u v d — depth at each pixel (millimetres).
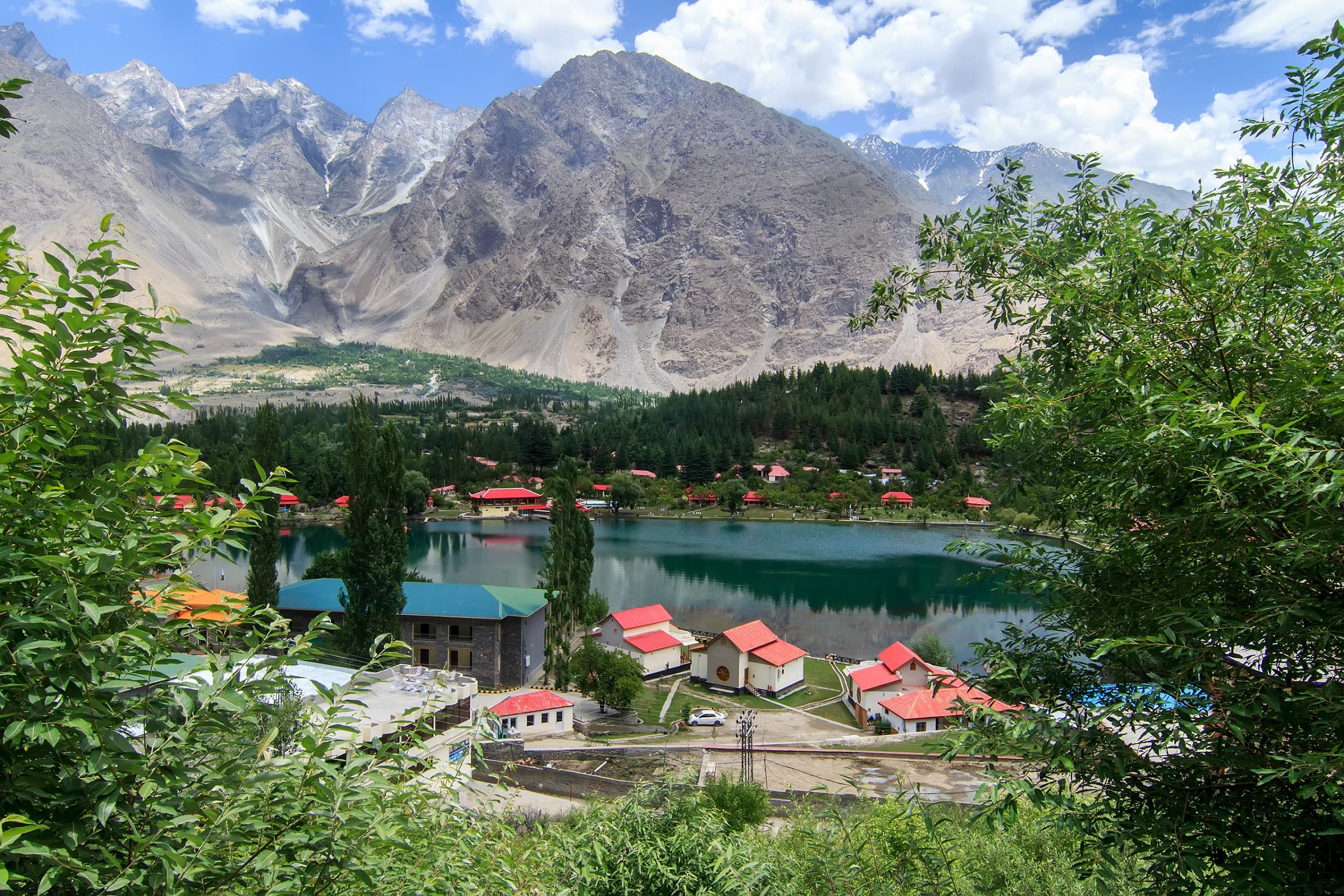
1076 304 6672
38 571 4617
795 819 12859
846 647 66062
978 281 7609
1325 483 4344
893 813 9266
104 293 4988
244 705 4852
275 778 5141
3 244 4559
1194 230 6711
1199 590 5395
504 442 193125
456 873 6348
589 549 65812
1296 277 6020
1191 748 4969
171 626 5090
